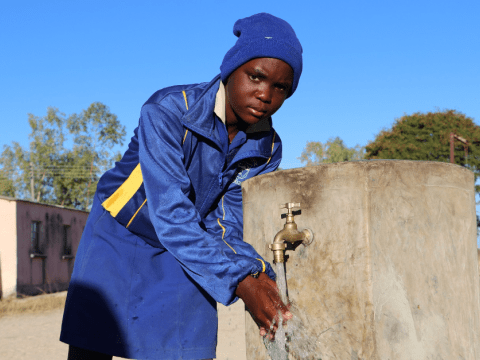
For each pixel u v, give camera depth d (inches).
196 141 66.7
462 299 58.0
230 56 62.8
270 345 59.3
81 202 1683.1
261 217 63.4
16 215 679.7
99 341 67.9
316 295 55.4
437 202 56.8
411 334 52.7
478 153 1333.7
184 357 68.3
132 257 69.6
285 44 60.2
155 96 66.7
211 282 56.1
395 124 1440.7
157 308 68.4
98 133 1667.1
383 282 52.0
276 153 77.9
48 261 759.7
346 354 52.7
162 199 59.4
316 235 55.6
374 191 52.6
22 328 319.6
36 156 1587.1
